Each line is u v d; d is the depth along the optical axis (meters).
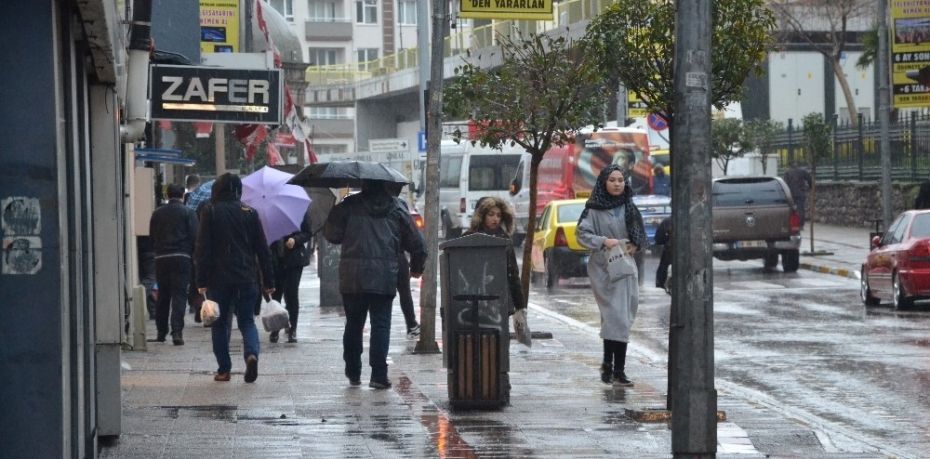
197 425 28.62
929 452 27.34
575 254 74.44
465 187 118.06
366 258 34.12
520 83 46.91
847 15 141.75
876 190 113.88
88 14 18.28
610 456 25.66
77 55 20.08
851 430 30.12
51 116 15.89
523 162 111.50
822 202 124.62
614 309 35.62
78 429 18.38
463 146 118.88
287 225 45.03
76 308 18.27
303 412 30.58
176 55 43.69
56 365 16.05
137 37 28.17
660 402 32.62
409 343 47.25
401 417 30.05
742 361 42.34
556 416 30.42
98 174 24.75
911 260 57.16
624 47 32.25
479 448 26.30
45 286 15.96
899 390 36.00
